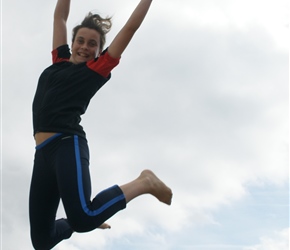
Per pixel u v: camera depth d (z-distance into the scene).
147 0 3.61
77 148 3.49
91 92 3.75
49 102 3.62
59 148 3.48
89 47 3.96
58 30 4.29
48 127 3.56
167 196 3.53
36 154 3.64
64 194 3.31
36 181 3.59
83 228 3.25
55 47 4.21
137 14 3.58
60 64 3.95
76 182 3.32
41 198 3.58
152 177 3.56
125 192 3.42
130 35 3.63
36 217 3.59
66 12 4.40
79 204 3.24
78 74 3.71
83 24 4.06
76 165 3.39
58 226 3.74
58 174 3.38
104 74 3.76
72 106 3.63
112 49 3.71
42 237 3.64
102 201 3.32
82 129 3.68
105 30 4.14
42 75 3.91
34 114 3.70
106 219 3.32
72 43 4.12
